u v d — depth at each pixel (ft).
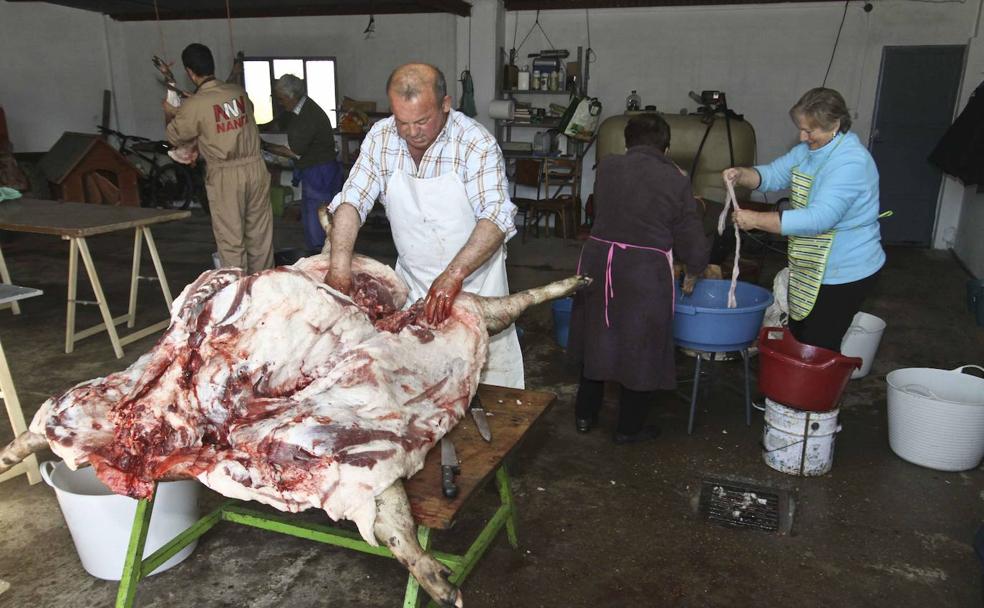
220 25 31.65
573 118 25.91
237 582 7.81
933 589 7.84
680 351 15.25
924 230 26.45
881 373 14.16
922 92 25.21
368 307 7.34
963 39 24.38
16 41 29.43
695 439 11.38
